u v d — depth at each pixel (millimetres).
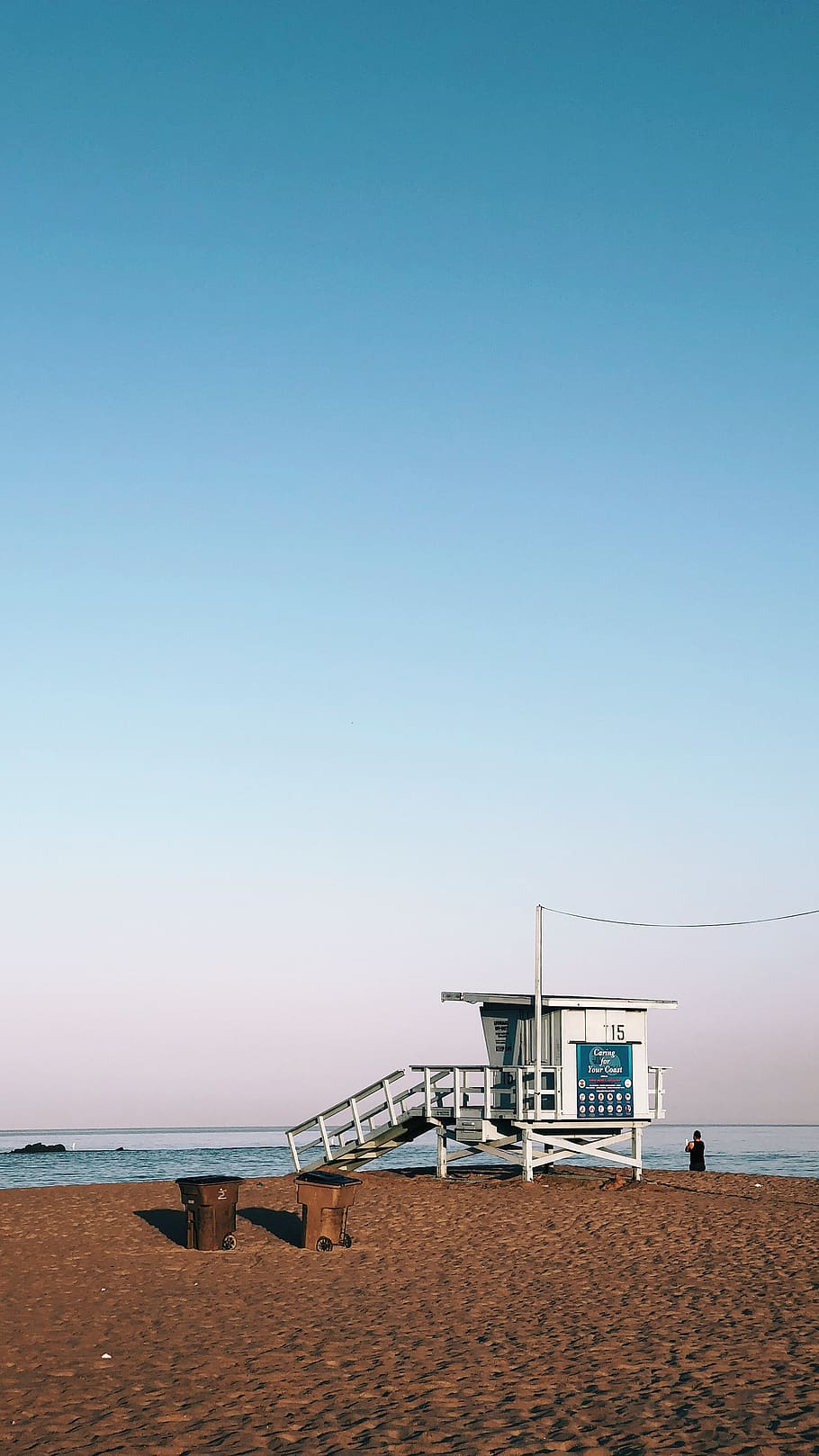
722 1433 10172
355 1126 34250
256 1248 22000
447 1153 33938
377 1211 26281
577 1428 10406
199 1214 21750
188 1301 17062
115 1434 10391
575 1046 30891
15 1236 23750
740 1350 13523
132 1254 21500
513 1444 9945
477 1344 14078
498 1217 25438
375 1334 14719
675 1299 17000
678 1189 31453
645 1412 10906
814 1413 10750
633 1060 31625
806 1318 15445
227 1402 11469
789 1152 97875
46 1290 17984
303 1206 21828
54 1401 11539
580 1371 12586
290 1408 11219
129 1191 32250
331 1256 21141
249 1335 14719
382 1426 10531
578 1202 27453
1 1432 10469
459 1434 10289
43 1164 74500
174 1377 12508
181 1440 10172
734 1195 30141
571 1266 20031
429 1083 32656
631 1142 32094
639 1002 31750
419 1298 17281
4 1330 15062
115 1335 14711
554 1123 31016
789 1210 26797
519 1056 32219
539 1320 15531
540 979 30781
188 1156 88375
